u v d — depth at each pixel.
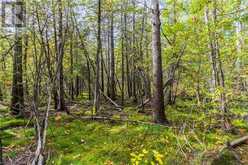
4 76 12.74
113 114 13.09
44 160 5.86
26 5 10.39
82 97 25.09
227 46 12.57
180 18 16.06
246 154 8.30
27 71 10.05
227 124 10.18
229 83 12.17
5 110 12.58
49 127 9.86
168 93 17.52
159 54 10.60
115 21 24.62
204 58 13.98
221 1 11.95
